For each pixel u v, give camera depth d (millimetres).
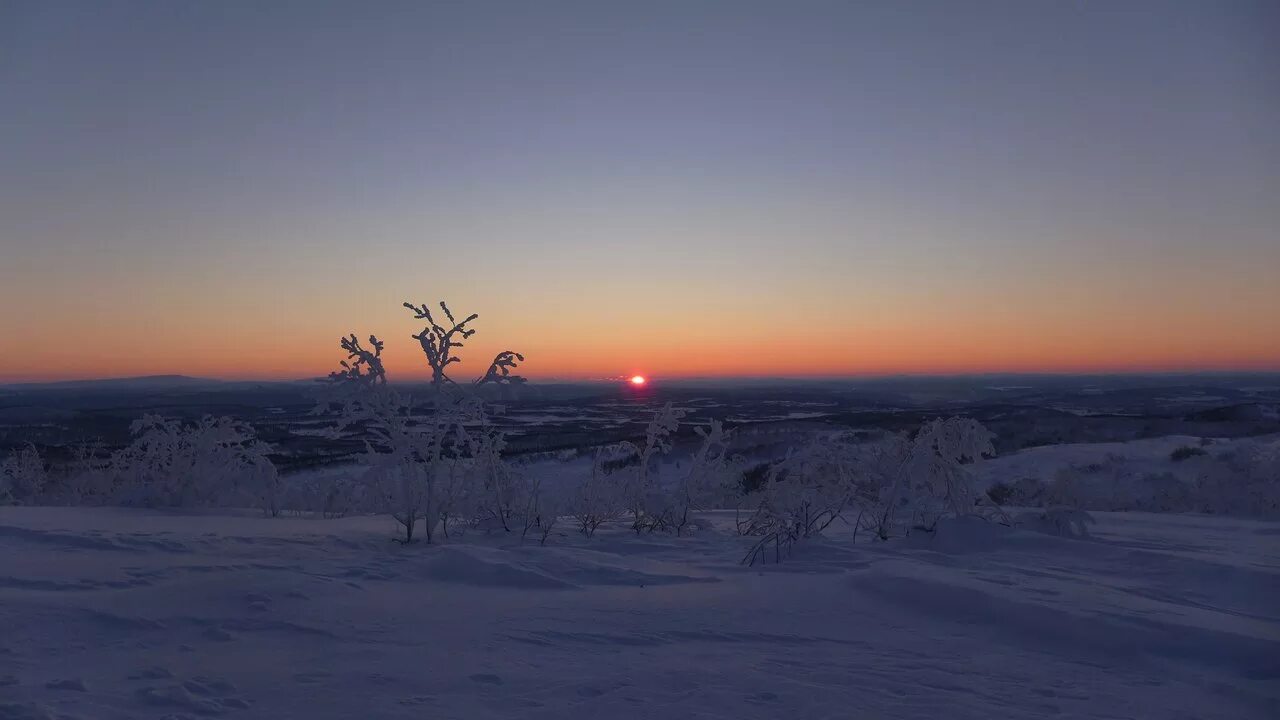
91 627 5211
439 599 6328
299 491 13281
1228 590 6680
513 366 9914
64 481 17422
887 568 7062
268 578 6633
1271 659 4832
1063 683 4480
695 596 6555
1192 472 21766
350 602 6113
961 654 5020
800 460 10203
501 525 10289
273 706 3918
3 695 3928
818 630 5551
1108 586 6730
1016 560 8047
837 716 3852
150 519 11203
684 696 4105
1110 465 24031
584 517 10852
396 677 4379
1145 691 4355
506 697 4082
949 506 9930
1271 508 14773
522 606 6129
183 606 5770
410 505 9320
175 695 4004
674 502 10875
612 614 5910
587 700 4043
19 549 8078
